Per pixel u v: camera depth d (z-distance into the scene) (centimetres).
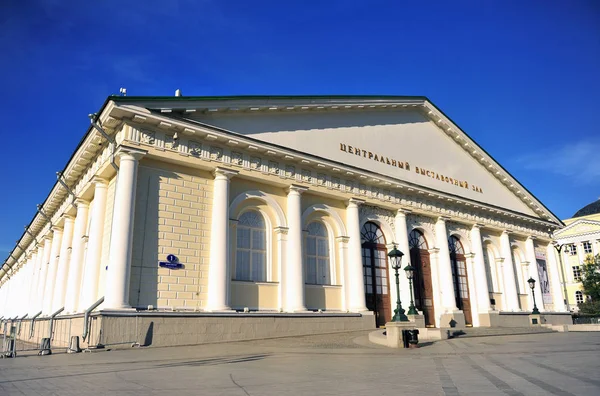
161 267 1661
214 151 1883
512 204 3450
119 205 1586
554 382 706
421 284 2644
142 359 1133
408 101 2786
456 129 3069
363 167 2436
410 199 2666
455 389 658
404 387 684
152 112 1703
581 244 5900
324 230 2286
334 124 2369
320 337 1812
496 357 1125
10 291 4541
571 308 5788
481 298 2909
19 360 1139
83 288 1739
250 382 742
